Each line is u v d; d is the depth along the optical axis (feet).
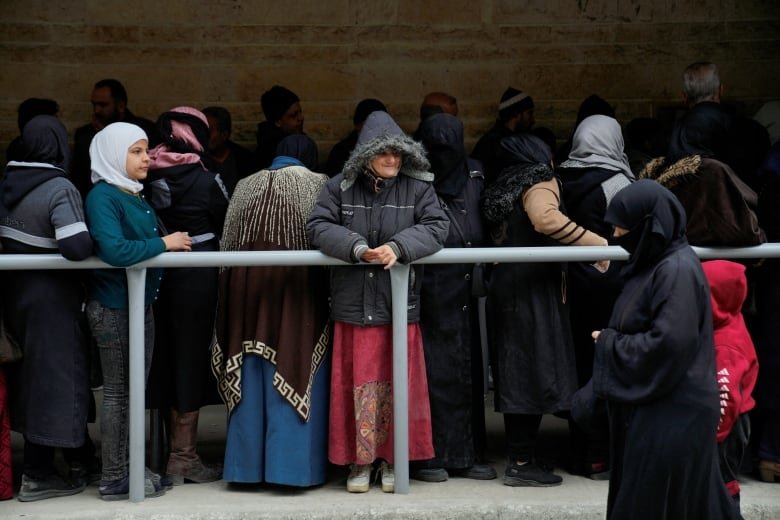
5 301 28.58
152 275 28.73
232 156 41.45
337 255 27.81
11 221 28.35
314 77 46.96
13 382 28.84
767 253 28.96
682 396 22.66
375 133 28.53
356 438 28.81
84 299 29.12
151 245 27.76
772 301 30.12
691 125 29.84
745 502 28.78
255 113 46.85
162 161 29.71
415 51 47.03
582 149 30.60
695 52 47.11
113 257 27.45
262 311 28.99
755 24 46.91
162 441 30.76
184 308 29.58
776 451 29.99
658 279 22.76
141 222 28.35
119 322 28.45
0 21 45.52
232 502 28.58
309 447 28.96
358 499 28.68
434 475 30.07
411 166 28.84
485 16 46.96
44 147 28.45
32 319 28.25
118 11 46.06
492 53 47.09
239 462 29.17
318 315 29.37
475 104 47.32
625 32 47.09
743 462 30.63
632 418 23.18
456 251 28.22
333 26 46.78
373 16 46.83
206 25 46.44
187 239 28.60
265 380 29.09
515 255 28.17
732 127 30.55
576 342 30.99
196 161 29.91
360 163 28.22
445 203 29.94
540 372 29.40
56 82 45.98
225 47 46.57
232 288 29.35
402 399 28.50
